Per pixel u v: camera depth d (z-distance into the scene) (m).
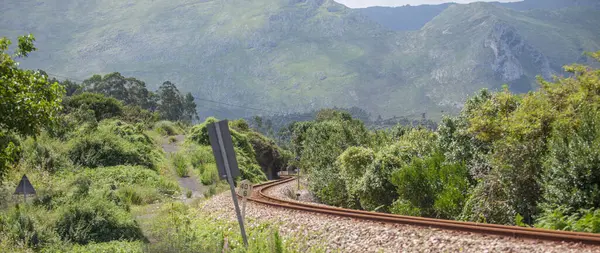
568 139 16.11
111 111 69.44
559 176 15.11
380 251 10.88
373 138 47.53
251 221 17.25
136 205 25.11
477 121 21.61
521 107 19.97
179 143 61.81
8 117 11.59
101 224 16.14
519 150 17.88
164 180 35.12
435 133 30.98
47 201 19.30
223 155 10.74
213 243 13.48
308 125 82.62
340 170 36.06
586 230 12.49
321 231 13.60
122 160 36.69
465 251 9.66
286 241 13.27
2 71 11.83
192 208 24.12
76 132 38.56
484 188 18.83
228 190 34.09
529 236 9.73
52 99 12.62
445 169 22.84
